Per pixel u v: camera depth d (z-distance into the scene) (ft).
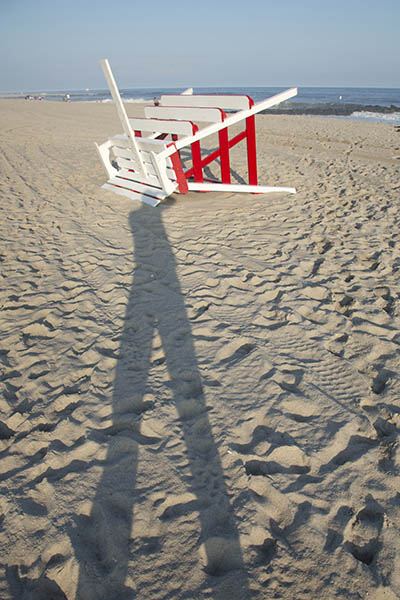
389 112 73.87
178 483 5.69
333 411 6.79
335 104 101.45
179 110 19.47
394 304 9.91
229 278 11.50
